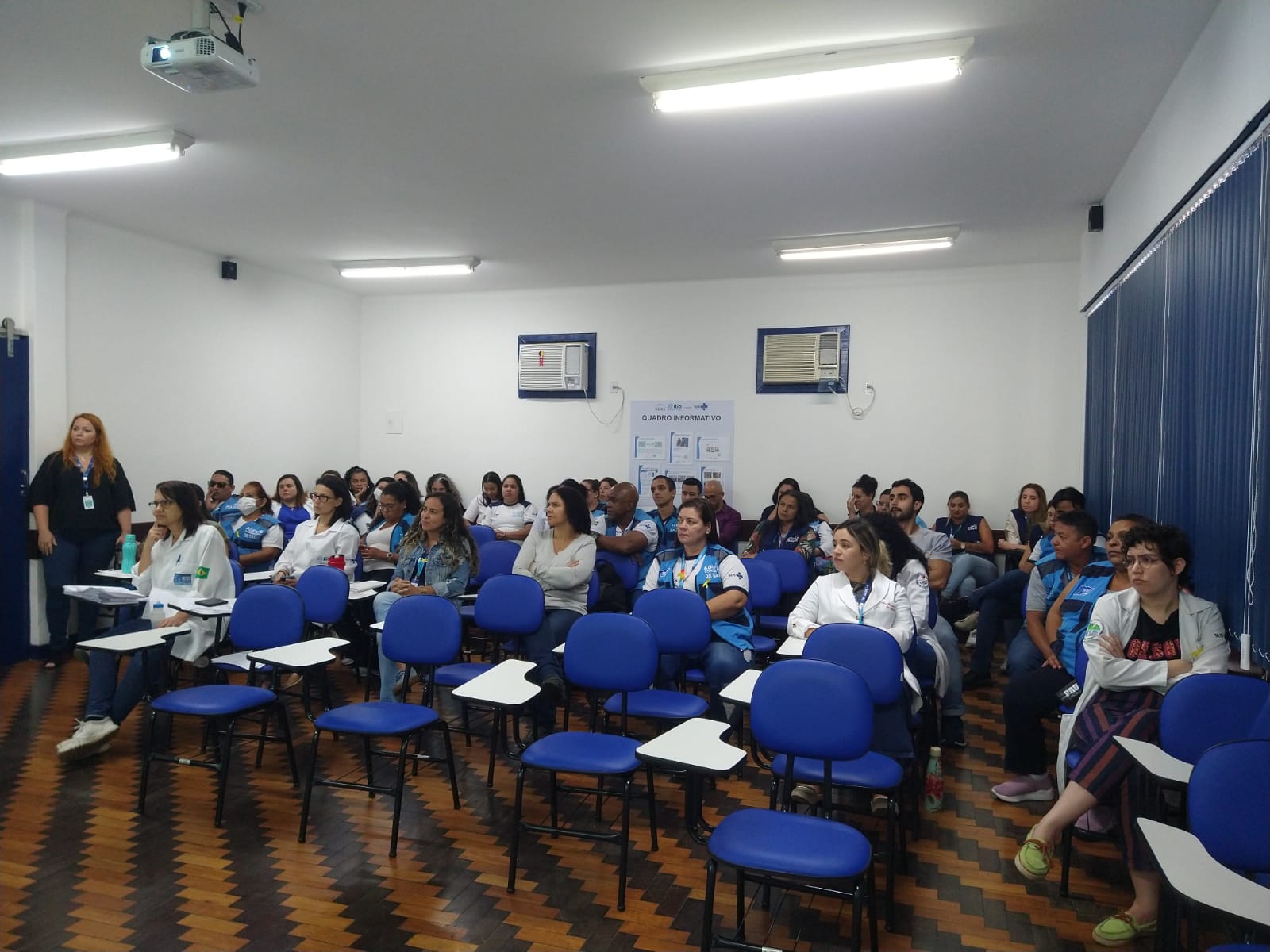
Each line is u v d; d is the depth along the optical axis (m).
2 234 5.38
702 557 4.21
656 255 6.78
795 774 2.63
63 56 3.47
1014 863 2.98
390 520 5.82
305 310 7.95
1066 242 6.19
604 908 2.63
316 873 2.83
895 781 2.60
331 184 5.07
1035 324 6.89
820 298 7.39
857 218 5.66
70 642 5.68
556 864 2.92
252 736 3.64
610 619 3.28
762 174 4.78
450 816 3.29
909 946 2.46
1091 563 3.68
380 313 8.68
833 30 3.17
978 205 5.32
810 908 2.66
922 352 7.15
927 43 3.22
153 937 2.44
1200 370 3.08
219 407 7.03
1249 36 2.60
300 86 3.71
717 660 3.79
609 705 3.37
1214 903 1.61
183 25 3.23
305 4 3.02
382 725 3.05
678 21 3.12
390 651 3.64
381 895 2.69
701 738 2.50
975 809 3.46
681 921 2.57
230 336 7.12
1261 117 2.47
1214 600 2.86
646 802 3.45
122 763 3.80
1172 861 1.79
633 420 7.91
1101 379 5.32
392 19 3.12
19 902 2.63
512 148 4.43
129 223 5.99
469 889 2.73
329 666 5.46
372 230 6.13
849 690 2.47
